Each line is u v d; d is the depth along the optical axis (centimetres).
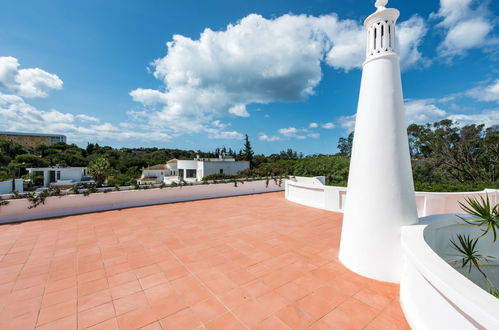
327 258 407
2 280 340
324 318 256
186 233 552
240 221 658
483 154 1480
